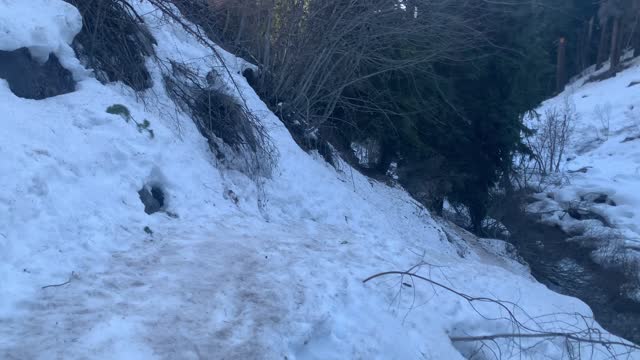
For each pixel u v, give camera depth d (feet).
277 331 16.43
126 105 24.85
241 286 18.35
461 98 51.83
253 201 27.48
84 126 22.81
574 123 114.83
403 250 25.86
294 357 16.35
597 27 162.61
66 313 15.56
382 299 20.30
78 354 14.05
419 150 48.93
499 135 53.52
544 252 53.57
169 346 14.98
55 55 24.62
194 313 16.53
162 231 21.27
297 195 30.12
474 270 26.27
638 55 146.82
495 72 51.42
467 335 20.76
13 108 21.43
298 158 32.73
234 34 39.99
